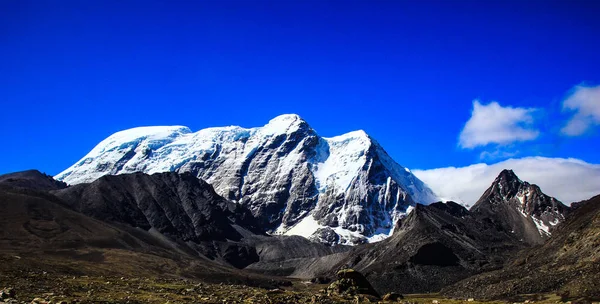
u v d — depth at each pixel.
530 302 182.75
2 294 103.94
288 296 145.00
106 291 129.50
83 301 105.88
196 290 151.38
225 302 122.50
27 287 120.19
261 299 133.50
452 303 162.75
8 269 157.00
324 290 160.00
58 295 111.81
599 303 168.25
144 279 190.62
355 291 155.88
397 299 155.00
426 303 150.75
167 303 114.88
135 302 113.44
